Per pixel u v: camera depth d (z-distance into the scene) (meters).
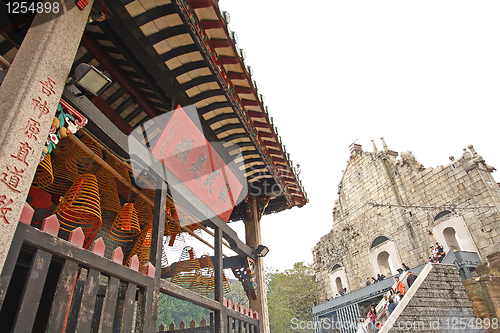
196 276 6.41
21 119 2.69
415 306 11.17
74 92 3.53
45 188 5.48
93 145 5.32
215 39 5.05
